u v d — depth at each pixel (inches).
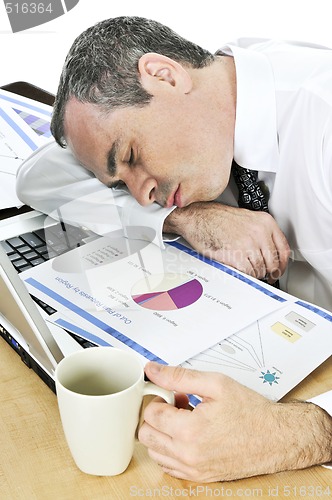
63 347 35.1
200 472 29.4
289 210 49.5
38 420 32.5
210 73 46.2
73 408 27.9
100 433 28.2
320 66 48.0
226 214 46.3
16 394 34.2
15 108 58.8
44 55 97.1
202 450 29.2
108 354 30.0
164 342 35.8
